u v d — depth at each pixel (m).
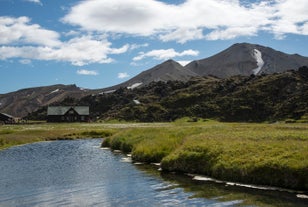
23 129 116.75
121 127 122.38
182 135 49.34
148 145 44.09
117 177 31.81
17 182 30.08
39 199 24.09
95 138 93.06
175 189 26.33
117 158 46.09
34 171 36.16
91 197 24.48
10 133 96.25
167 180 29.73
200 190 25.77
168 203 22.47
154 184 28.28
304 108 162.00
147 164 39.34
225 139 36.75
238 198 23.19
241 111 182.62
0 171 36.25
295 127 55.88
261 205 21.48
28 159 46.81
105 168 37.41
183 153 34.16
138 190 26.31
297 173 24.78
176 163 33.84
